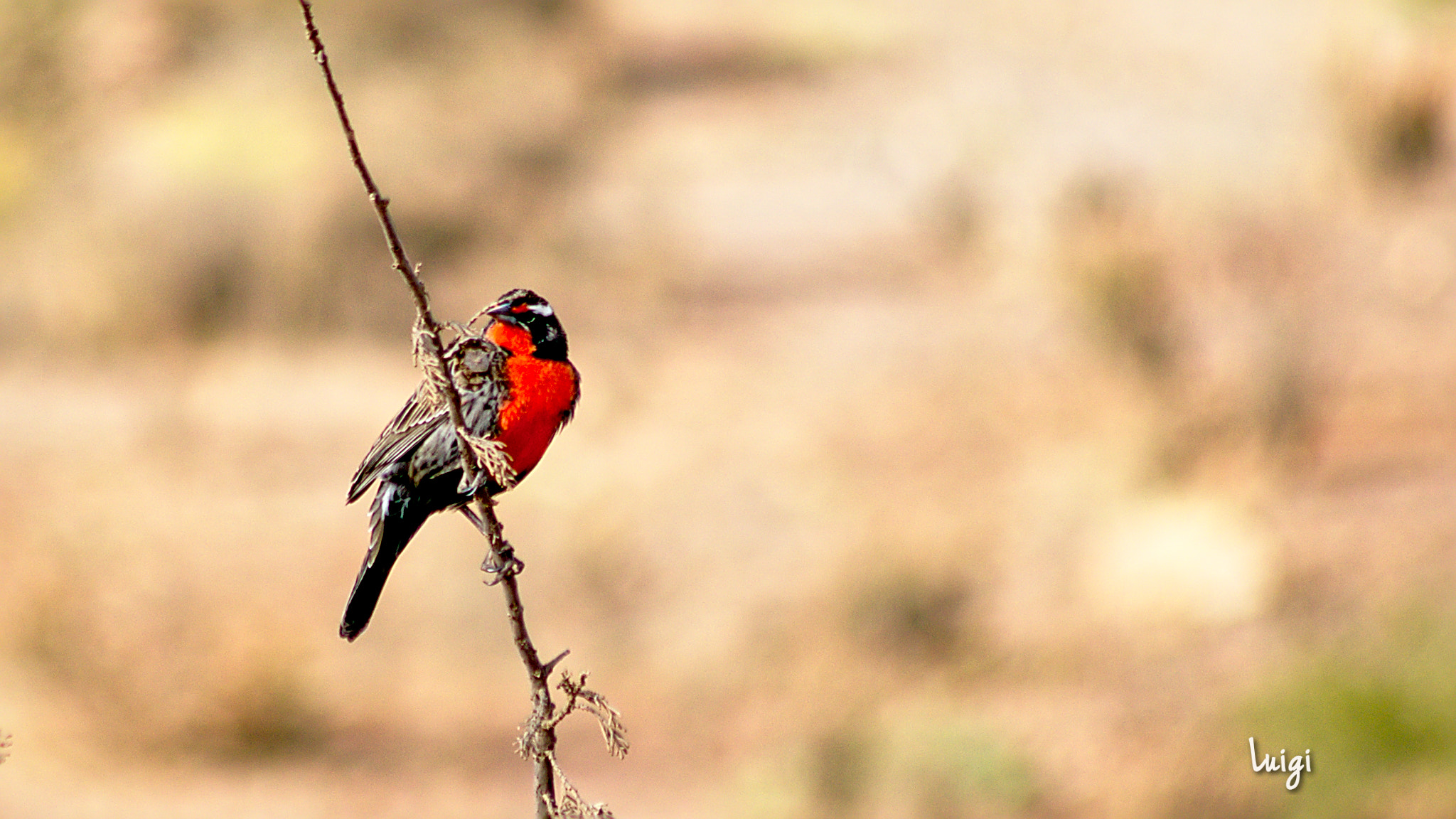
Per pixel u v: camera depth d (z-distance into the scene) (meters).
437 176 25.94
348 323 24.31
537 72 29.14
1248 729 10.19
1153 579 12.38
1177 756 10.55
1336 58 20.89
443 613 15.30
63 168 26.14
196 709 13.30
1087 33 33.81
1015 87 30.64
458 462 5.81
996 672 12.35
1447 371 13.94
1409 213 17.50
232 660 13.73
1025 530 13.91
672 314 22.45
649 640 14.50
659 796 12.15
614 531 15.84
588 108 30.58
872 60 35.72
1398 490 12.35
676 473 16.77
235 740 13.39
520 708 14.09
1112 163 23.97
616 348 21.33
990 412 16.36
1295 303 15.76
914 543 14.00
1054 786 10.89
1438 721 9.35
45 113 26.50
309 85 26.67
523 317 6.00
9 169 26.08
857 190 26.77
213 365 22.81
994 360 17.66
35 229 25.22
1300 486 13.05
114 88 27.16
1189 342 15.52
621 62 35.28
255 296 24.25
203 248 24.30
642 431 18.25
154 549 15.98
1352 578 11.46
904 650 13.08
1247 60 29.23
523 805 12.16
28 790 12.21
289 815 11.93
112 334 23.91
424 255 25.12
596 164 29.33
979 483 15.02
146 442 19.50
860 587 13.62
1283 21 31.59
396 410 20.70
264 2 27.64
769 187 27.94
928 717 11.85
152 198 24.83
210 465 18.53
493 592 15.38
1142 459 14.27
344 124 4.36
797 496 15.73
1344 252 16.80
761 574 14.71
